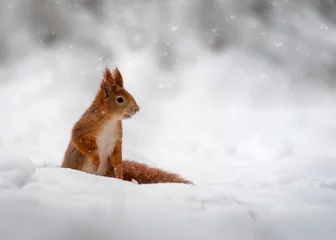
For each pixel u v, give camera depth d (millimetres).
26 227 3492
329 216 4145
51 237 3418
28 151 9859
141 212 3883
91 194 4297
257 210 4172
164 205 4094
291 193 5332
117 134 6457
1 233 3410
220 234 3684
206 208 4133
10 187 4281
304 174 7234
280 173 7258
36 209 3727
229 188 5887
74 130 6438
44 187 4387
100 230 3553
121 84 6559
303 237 3809
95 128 6336
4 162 4676
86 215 3717
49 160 8750
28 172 4648
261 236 3746
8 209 3666
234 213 3990
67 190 4355
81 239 3453
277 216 4086
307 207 4465
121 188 4602
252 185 6176
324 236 3844
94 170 6371
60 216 3658
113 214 3791
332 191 5598
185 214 3922
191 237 3604
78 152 6555
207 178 8109
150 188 4680
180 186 4816
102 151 6457
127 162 7105
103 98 6344
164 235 3592
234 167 9211
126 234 3555
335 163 8070
